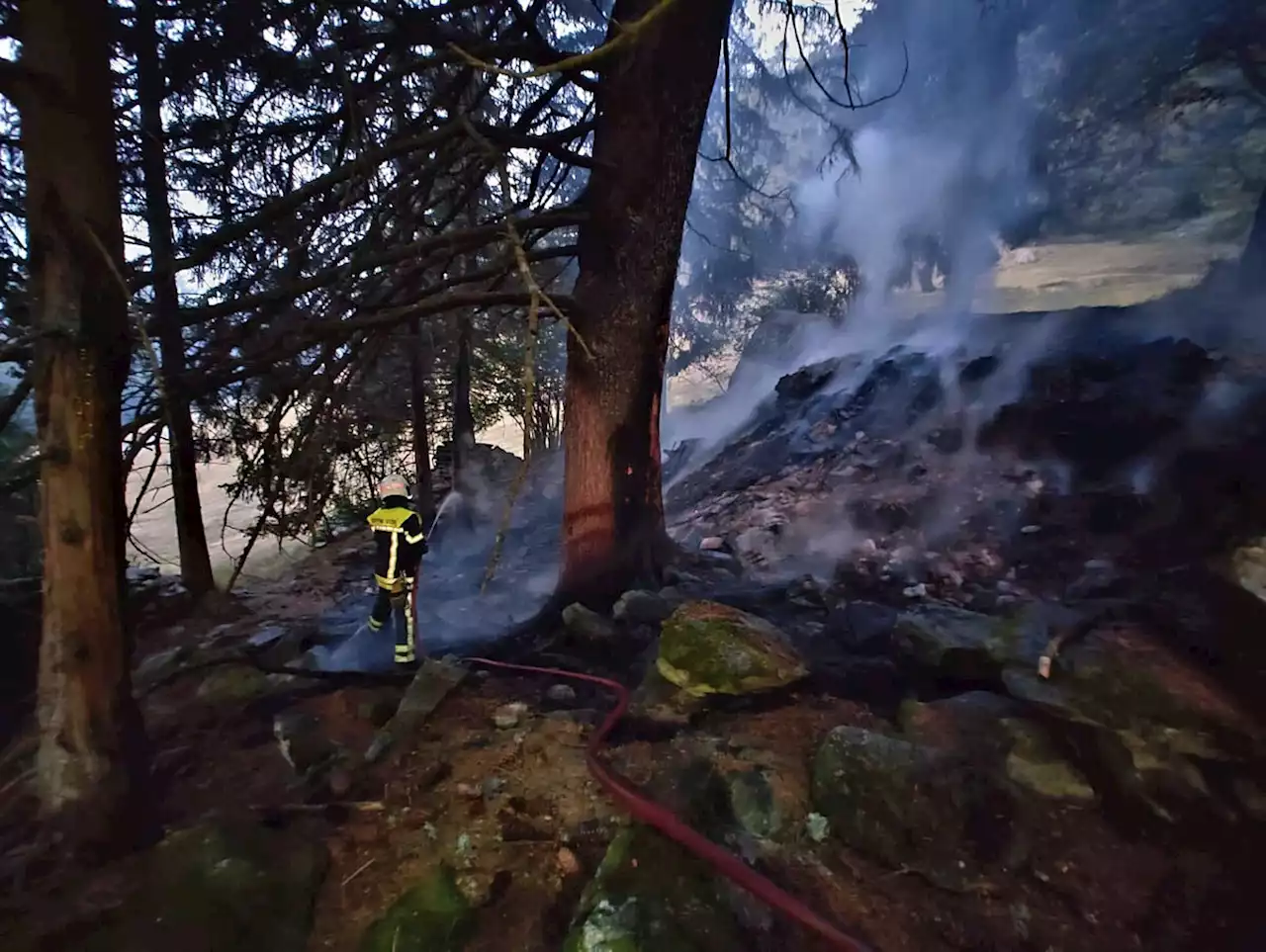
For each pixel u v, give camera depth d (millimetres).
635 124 4328
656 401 4875
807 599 4805
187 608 6840
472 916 2301
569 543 4883
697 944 2049
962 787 2592
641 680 3768
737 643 3533
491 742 3184
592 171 4480
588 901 2240
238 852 2480
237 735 3566
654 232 4441
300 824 2754
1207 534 4375
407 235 4629
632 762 2957
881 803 2549
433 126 5008
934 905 2281
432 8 4367
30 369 2580
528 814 2725
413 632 4535
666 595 4781
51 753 2465
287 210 3561
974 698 3088
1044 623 3402
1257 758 2525
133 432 3566
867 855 2471
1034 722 2881
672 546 5449
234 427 4992
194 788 3098
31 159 2273
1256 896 2178
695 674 3457
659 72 4258
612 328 4543
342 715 3609
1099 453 6016
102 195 2348
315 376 4258
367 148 4020
